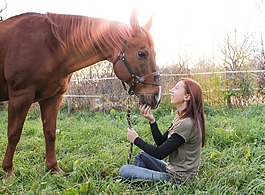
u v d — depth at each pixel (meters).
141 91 2.96
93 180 2.92
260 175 2.85
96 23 3.05
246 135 4.32
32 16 3.24
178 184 2.72
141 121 6.20
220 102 7.76
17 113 3.11
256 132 4.40
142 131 4.99
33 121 7.00
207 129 4.64
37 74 3.04
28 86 3.07
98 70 8.45
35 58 3.02
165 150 2.70
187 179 2.73
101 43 3.04
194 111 2.74
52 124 3.47
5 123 6.79
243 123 5.11
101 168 3.33
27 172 3.33
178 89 2.78
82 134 5.16
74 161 3.64
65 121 6.77
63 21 3.13
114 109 7.91
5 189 2.85
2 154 4.25
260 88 7.77
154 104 2.93
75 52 3.12
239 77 7.74
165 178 2.76
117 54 2.96
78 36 3.07
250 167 3.02
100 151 4.00
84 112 8.03
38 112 8.01
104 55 3.10
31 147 4.54
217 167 3.17
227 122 5.30
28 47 3.04
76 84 8.61
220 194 2.48
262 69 8.19
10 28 3.18
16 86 3.07
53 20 3.16
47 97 3.25
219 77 7.65
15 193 2.79
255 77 7.85
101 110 8.23
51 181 3.04
